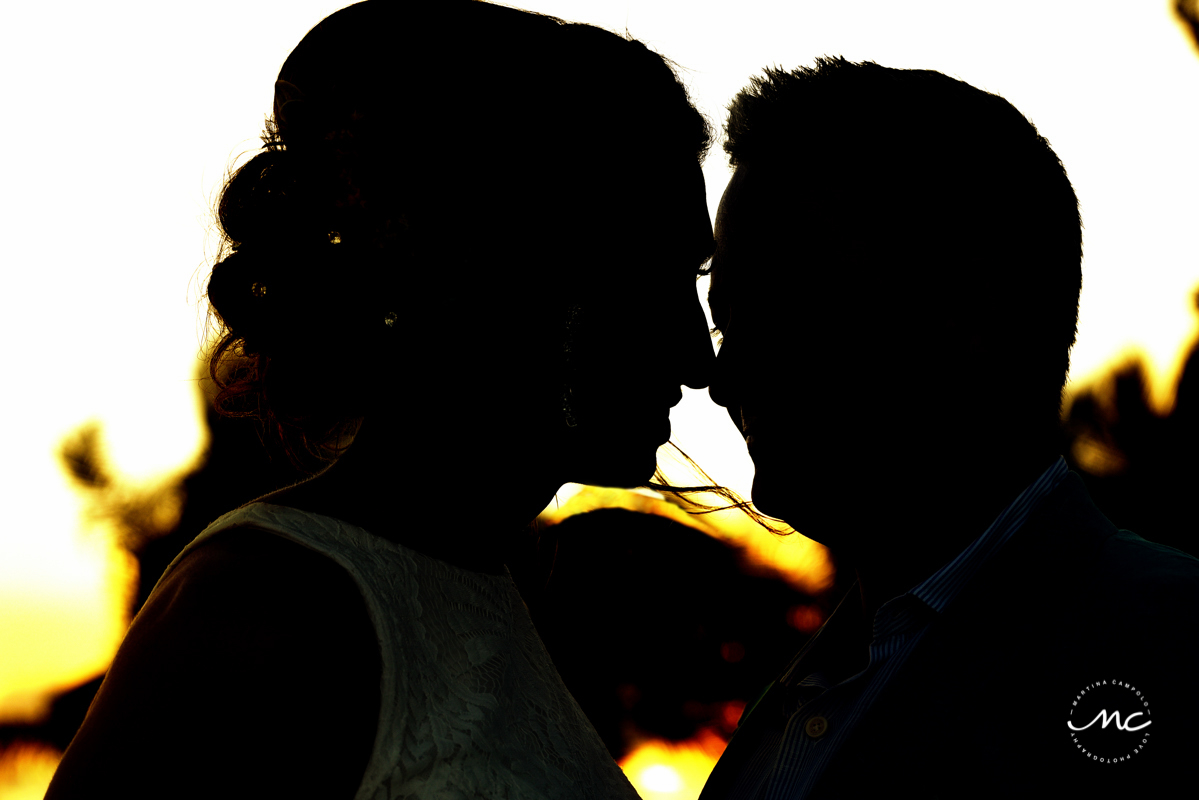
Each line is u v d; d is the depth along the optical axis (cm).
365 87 124
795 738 147
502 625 138
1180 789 110
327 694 108
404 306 125
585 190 129
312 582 112
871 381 143
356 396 127
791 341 149
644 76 134
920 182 140
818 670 163
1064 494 137
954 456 143
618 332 135
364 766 110
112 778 99
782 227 150
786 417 151
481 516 140
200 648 104
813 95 152
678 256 138
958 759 123
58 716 441
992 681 125
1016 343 141
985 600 131
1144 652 117
